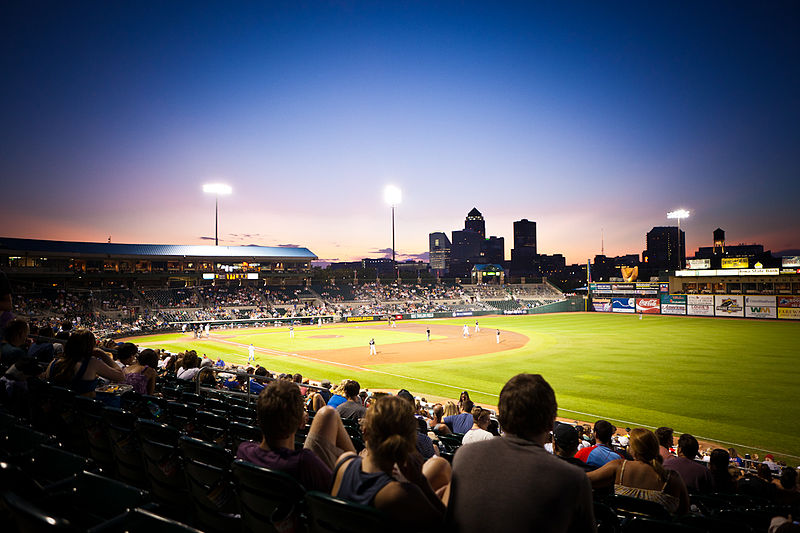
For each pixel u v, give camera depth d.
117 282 78.25
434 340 51.97
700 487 7.59
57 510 3.24
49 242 73.31
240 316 75.00
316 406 9.66
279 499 3.10
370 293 102.31
